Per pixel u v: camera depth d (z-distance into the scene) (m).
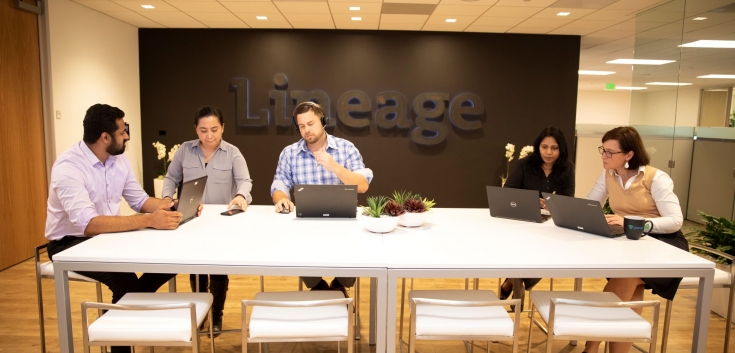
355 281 2.87
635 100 5.43
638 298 2.53
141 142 6.59
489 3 4.89
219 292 2.87
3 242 4.23
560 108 6.58
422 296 2.08
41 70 4.70
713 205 4.00
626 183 2.57
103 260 1.85
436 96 6.47
